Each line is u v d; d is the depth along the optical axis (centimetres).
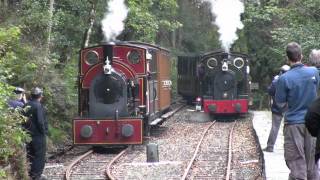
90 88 1642
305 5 2091
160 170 1284
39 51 1753
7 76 1105
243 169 1284
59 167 1351
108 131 1617
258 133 1747
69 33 2291
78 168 1348
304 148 786
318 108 600
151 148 1401
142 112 1731
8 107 995
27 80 1606
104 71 1617
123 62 1731
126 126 1609
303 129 777
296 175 777
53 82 1758
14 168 1033
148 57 1744
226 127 2258
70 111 1883
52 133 1692
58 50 2173
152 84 1894
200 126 2291
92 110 1638
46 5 2011
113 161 1417
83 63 1723
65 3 2241
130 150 1656
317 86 788
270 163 1155
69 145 1728
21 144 1034
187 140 1831
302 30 1998
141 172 1267
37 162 1109
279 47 2338
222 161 1405
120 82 1633
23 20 1842
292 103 780
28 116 1094
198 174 1240
